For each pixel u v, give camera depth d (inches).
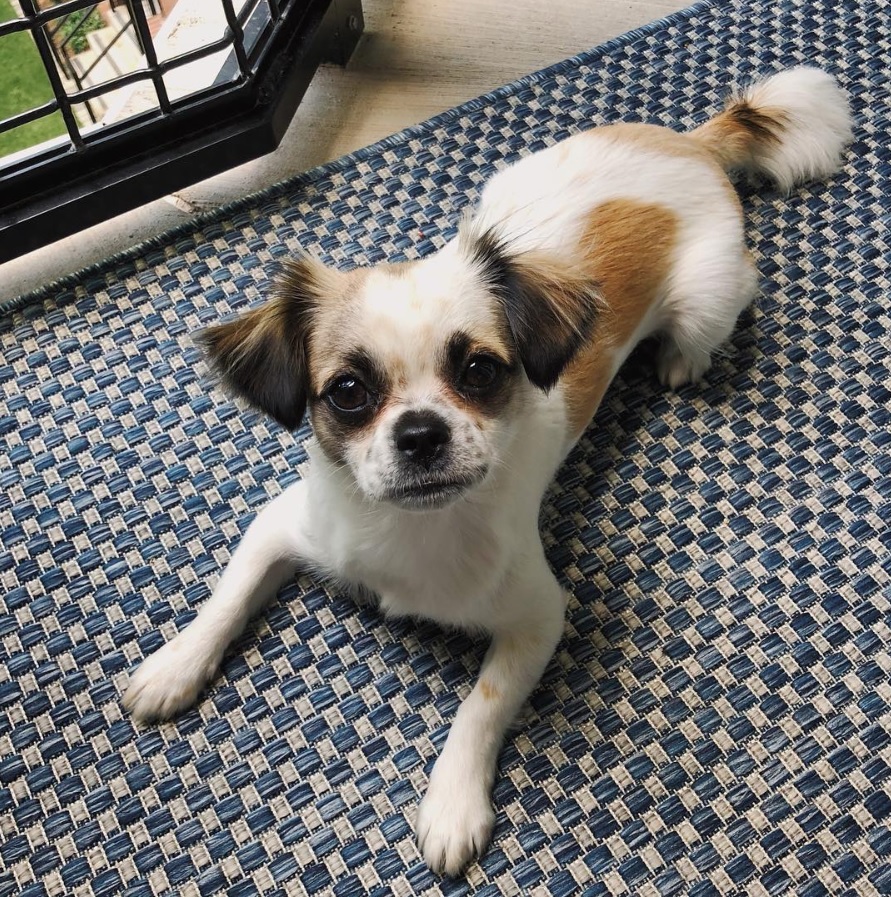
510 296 15.1
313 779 17.0
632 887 16.0
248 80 22.8
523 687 17.1
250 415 20.8
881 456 20.3
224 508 19.8
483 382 14.3
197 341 15.8
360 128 26.1
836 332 21.9
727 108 23.4
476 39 27.9
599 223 18.6
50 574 19.1
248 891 16.0
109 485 20.1
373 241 23.4
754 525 19.6
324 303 14.5
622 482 20.2
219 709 17.6
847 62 26.3
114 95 23.1
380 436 13.9
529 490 16.5
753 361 21.6
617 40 27.0
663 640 18.4
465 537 15.8
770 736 17.3
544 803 16.8
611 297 18.3
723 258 19.8
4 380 21.4
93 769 17.1
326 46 26.4
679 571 19.1
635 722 17.5
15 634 18.4
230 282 22.8
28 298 22.4
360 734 17.4
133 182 22.4
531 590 16.8
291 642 18.3
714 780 16.9
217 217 23.7
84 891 16.0
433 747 17.3
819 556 19.2
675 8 28.5
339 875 16.1
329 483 15.8
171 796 16.8
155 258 23.0
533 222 18.2
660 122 25.5
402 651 18.3
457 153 24.9
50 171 21.6
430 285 14.1
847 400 21.0
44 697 17.7
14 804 16.7
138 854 16.3
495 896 15.9
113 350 21.8
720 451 20.5
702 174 20.2
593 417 20.6
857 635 18.3
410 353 13.7
